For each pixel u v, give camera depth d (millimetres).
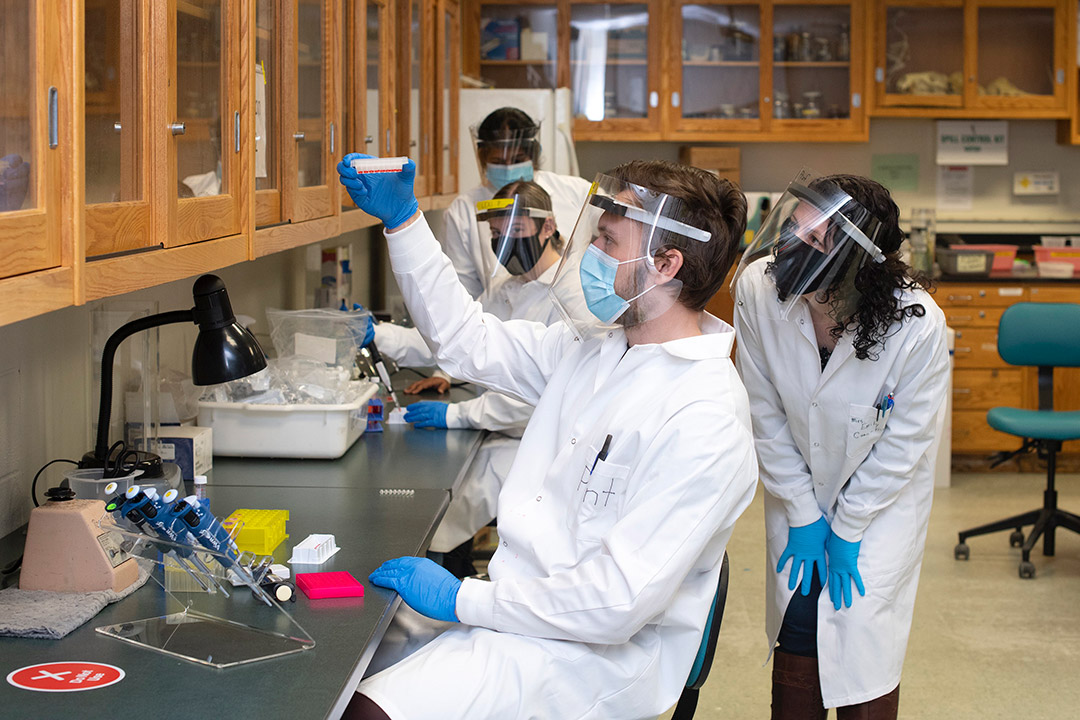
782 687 2223
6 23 1059
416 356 3090
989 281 5461
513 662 1440
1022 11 5742
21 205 1105
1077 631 3479
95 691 1204
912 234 5859
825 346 2125
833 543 2146
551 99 4730
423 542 1780
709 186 1568
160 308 2385
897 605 2168
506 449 2738
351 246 4344
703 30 5840
